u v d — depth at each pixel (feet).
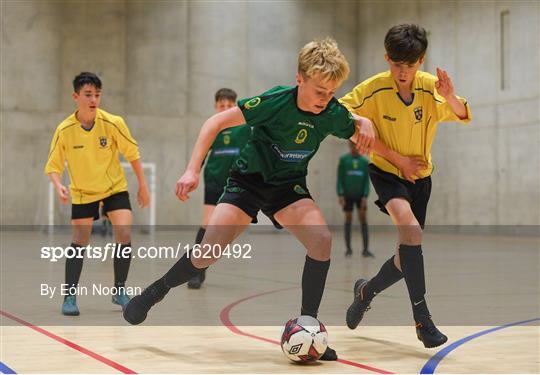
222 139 35.24
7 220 101.14
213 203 35.55
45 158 103.09
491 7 89.10
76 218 26.84
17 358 18.07
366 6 113.39
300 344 17.15
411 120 20.15
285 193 19.13
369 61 113.29
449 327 23.75
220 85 110.52
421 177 20.94
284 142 18.40
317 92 17.30
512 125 86.33
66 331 22.58
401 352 19.24
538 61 82.74
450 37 95.91
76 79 25.91
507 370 16.87
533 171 83.46
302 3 114.01
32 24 102.99
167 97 108.27
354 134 18.94
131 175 105.09
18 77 102.42
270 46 112.88
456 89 94.94
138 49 107.24
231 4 111.04
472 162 92.58
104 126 26.50
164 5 108.06
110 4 106.01
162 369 16.81
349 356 18.69
